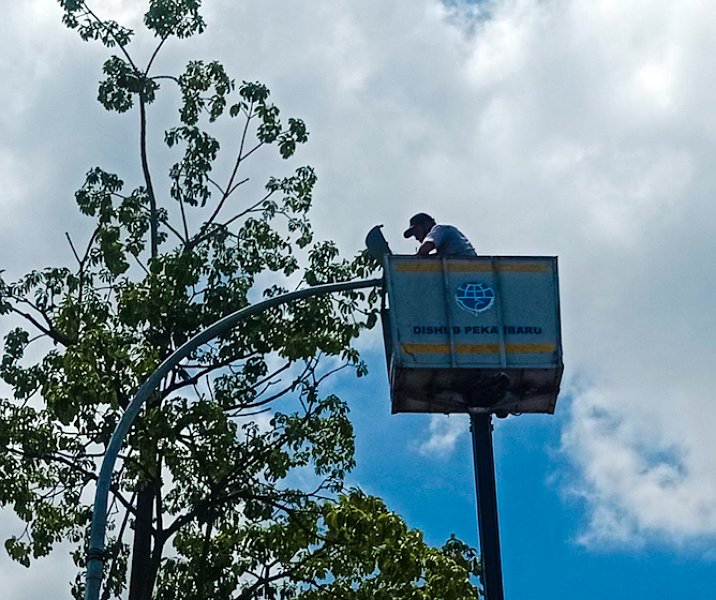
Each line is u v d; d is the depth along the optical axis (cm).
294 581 1983
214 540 2112
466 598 1975
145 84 2277
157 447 1909
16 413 1972
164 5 2281
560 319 1605
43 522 2078
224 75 2262
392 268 1595
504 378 1570
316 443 2069
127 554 2020
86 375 1841
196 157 2200
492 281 1611
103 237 2064
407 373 1563
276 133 2272
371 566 1945
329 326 2052
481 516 1516
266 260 2150
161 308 1950
